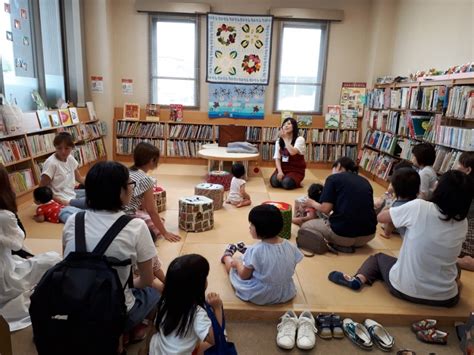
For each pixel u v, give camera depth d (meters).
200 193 3.62
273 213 1.87
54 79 5.13
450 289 1.96
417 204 1.92
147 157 2.53
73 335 1.21
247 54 5.86
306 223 2.76
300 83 6.16
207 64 5.89
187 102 6.19
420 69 4.68
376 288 2.18
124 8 5.80
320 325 1.83
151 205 2.55
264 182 4.92
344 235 2.61
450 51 4.02
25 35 4.25
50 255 1.94
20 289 1.77
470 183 1.80
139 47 5.94
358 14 5.88
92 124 5.52
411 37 4.92
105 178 1.34
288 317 1.83
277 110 6.20
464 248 2.60
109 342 1.24
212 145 5.55
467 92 3.07
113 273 1.28
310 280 2.25
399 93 4.55
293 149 4.50
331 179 2.64
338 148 6.02
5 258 1.71
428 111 3.80
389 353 1.71
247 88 5.98
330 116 5.95
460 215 1.83
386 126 4.96
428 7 4.48
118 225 1.35
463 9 3.81
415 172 2.26
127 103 6.06
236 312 1.92
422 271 1.94
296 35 5.98
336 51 6.00
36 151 3.86
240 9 5.86
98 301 1.22
